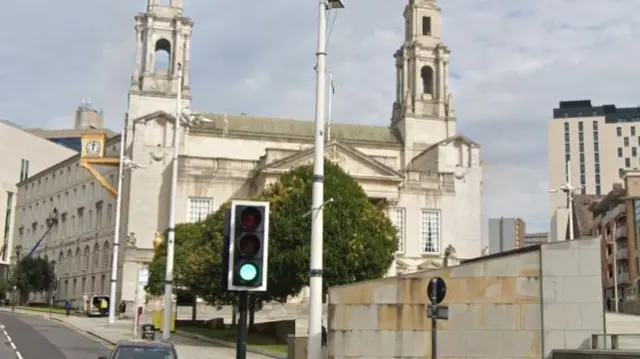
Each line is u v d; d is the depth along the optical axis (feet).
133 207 274.16
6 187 441.27
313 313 52.29
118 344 58.03
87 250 335.47
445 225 292.81
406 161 323.78
